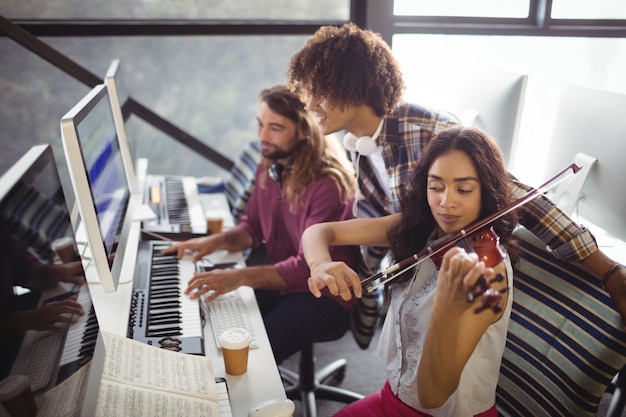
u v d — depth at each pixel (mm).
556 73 2998
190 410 1172
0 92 2738
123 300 1672
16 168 1024
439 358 1108
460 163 1278
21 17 2674
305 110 2000
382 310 2174
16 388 852
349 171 2055
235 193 2816
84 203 1441
